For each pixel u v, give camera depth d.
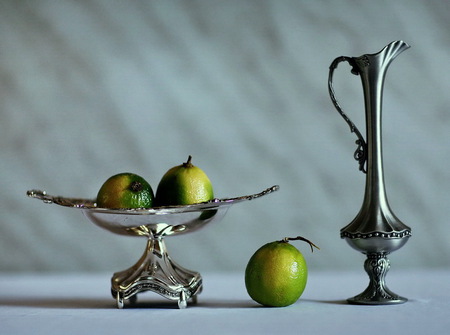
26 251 1.89
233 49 1.85
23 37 1.87
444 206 1.82
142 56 1.86
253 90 1.85
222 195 1.85
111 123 1.87
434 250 1.82
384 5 1.81
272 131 1.84
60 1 1.86
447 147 1.81
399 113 1.82
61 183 1.88
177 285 0.95
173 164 1.86
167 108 1.86
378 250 0.95
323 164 1.84
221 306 0.96
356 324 0.83
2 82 1.87
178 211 0.93
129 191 0.94
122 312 0.93
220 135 1.86
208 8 1.85
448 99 1.81
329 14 1.82
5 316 0.91
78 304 1.01
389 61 0.95
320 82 1.83
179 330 0.81
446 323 0.83
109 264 1.89
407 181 1.82
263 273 0.94
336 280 1.33
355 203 1.83
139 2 1.86
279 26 1.83
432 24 1.80
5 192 1.88
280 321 0.85
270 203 1.85
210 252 1.86
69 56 1.87
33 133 1.87
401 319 0.85
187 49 1.86
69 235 1.89
